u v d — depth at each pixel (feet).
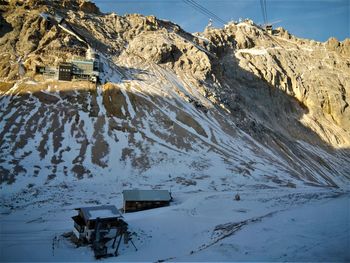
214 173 278.67
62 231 153.38
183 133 327.06
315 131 475.72
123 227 137.59
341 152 449.89
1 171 227.61
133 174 259.80
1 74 343.46
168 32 502.79
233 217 165.27
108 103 333.42
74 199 208.85
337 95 519.19
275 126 453.17
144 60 436.35
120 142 293.64
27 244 134.92
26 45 376.68
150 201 194.70
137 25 502.38
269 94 501.97
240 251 105.91
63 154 263.90
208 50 517.96
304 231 118.11
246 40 584.81
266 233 120.78
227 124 371.35
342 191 243.19
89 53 375.04
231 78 504.43
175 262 103.60
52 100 319.68
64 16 449.06
